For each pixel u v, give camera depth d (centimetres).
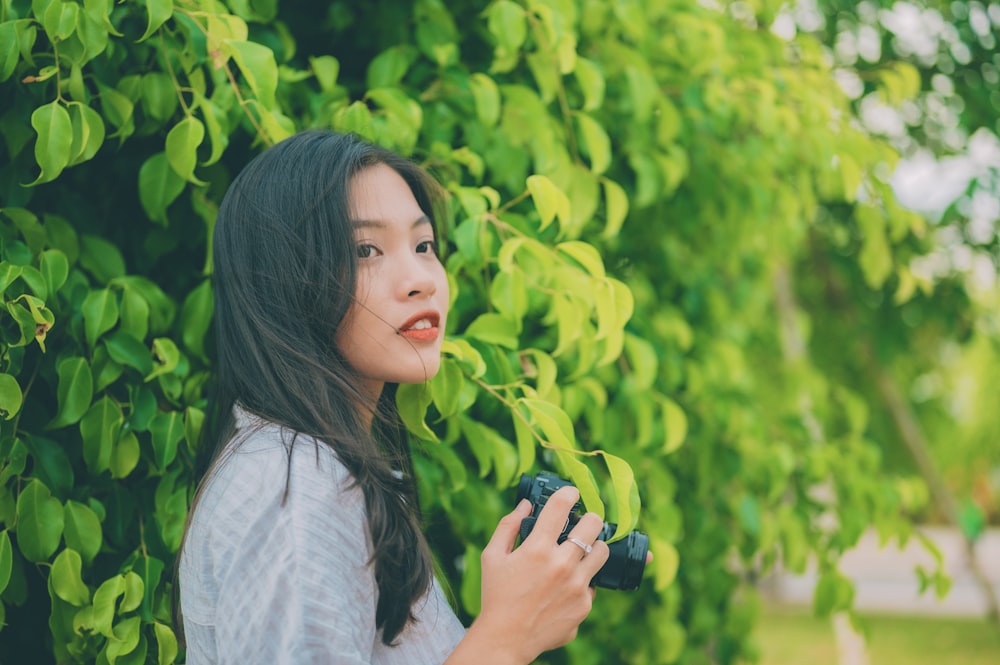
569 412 185
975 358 820
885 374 364
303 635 89
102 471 142
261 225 111
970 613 901
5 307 130
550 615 104
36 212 156
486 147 191
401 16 191
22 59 143
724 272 321
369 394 119
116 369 144
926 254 332
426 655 110
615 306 146
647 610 238
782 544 243
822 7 321
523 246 169
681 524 233
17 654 159
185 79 157
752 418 257
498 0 176
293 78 165
